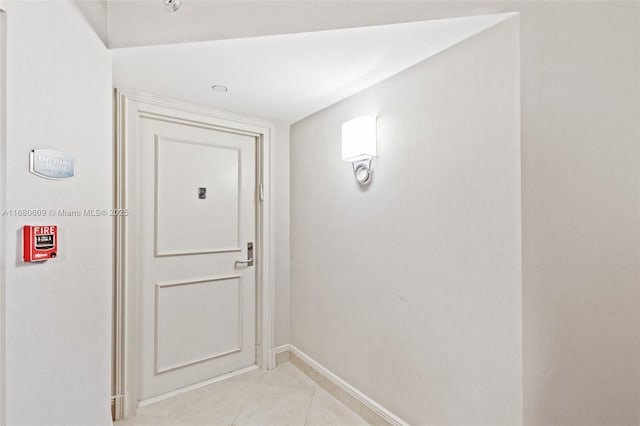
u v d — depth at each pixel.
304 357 2.39
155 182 2.04
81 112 1.27
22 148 1.01
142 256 1.99
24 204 1.02
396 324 1.69
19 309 0.99
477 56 1.33
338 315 2.09
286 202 2.57
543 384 1.18
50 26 1.12
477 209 1.33
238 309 2.40
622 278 1.09
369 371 1.86
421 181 1.56
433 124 1.50
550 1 1.15
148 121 2.02
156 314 2.05
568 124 1.14
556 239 1.16
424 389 1.55
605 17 1.09
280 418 1.87
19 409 0.99
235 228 2.39
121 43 1.45
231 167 2.37
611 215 1.10
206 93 1.95
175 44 1.42
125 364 1.86
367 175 1.84
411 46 1.43
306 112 2.30
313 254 2.31
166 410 1.93
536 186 1.17
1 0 0.95
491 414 1.29
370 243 1.84
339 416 1.89
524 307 1.19
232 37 1.38
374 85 1.82
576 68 1.12
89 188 1.32
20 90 1.01
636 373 1.09
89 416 1.29
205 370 2.25
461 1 1.22
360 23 1.29
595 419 1.13
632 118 1.07
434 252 1.50
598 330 1.12
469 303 1.36
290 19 1.34
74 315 1.22
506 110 1.24
